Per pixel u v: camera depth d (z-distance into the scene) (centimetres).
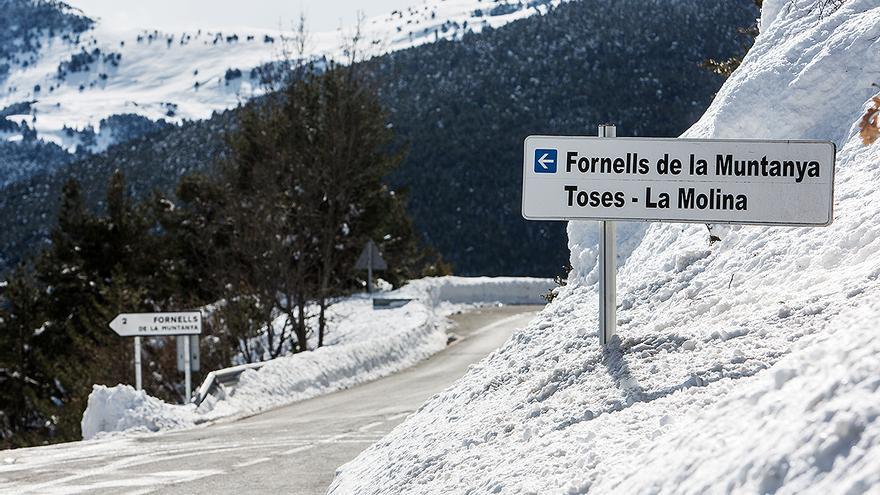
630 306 1035
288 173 4734
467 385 1086
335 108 4619
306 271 4569
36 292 6209
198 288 5509
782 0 1545
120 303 5019
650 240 1257
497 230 19488
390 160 5491
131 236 6319
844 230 895
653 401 694
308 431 1878
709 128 1364
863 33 1223
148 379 3503
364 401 2375
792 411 431
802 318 738
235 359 4078
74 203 6375
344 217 5097
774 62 1293
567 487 579
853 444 376
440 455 866
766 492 388
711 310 892
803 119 1223
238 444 1750
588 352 896
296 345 4056
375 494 907
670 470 469
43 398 5844
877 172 1014
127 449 1762
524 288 5716
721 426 477
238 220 4206
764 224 794
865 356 430
